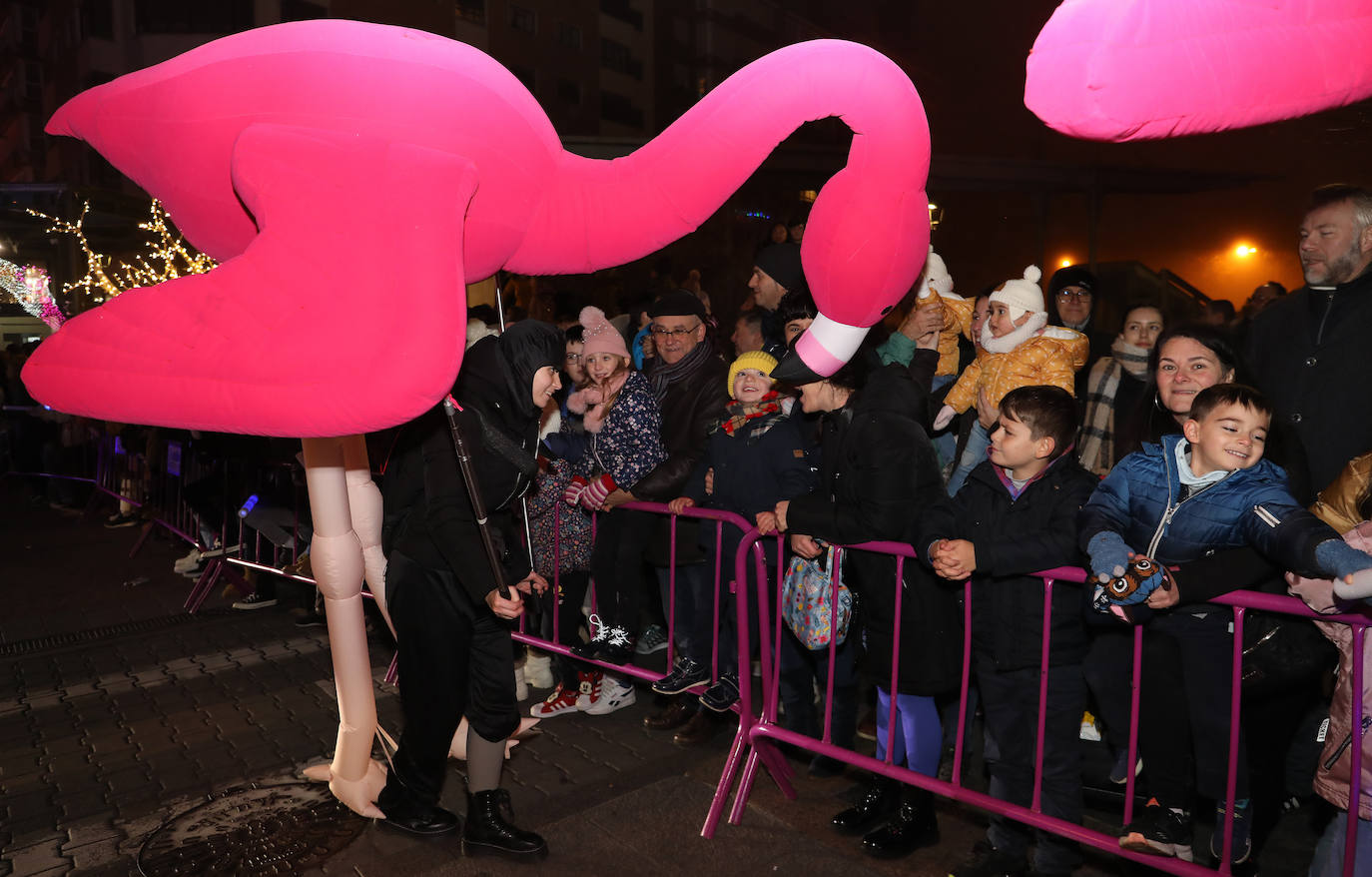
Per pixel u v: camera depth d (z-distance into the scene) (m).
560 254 2.79
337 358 2.19
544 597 4.58
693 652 4.14
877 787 3.41
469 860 3.22
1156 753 2.94
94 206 14.61
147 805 3.71
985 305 4.12
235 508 6.64
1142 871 3.09
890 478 3.04
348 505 3.17
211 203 2.59
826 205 2.67
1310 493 2.83
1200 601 2.50
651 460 4.10
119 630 6.17
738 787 3.61
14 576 7.76
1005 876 3.00
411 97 2.45
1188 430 2.61
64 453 11.32
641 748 4.14
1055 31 1.91
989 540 2.81
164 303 2.30
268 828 3.48
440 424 2.97
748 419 3.82
